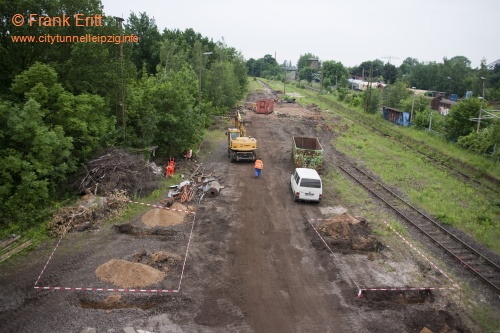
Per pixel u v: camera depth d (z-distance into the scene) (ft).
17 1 69.46
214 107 163.84
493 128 108.27
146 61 190.90
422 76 352.28
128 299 41.09
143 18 190.49
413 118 170.09
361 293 44.68
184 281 44.93
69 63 74.13
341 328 38.83
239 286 44.80
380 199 76.64
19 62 74.08
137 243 53.26
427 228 64.80
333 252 54.03
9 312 38.06
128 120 89.25
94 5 78.59
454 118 133.69
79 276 44.55
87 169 68.90
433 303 44.09
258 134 137.28
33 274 44.57
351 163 103.45
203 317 39.04
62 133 62.59
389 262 52.19
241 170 92.38
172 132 91.35
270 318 39.70
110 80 80.84
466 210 73.77
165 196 71.00
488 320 41.42
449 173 99.45
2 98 64.44
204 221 61.87
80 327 36.45
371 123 175.63
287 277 47.34
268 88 354.13
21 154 57.57
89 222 57.47
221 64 171.63
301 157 89.97
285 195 76.64
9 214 54.95
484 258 54.24
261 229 60.49
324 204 72.79
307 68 470.39
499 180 90.74
